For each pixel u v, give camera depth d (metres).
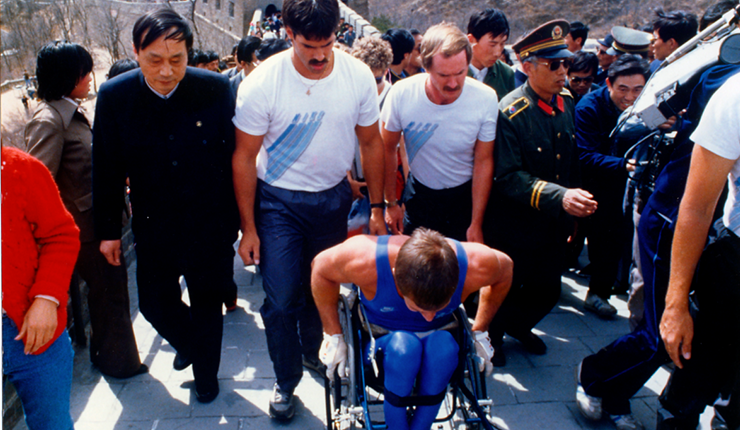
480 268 2.11
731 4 3.69
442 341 2.01
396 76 4.67
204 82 2.46
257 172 2.77
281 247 2.67
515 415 2.91
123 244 4.32
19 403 2.79
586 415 2.83
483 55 3.78
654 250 2.44
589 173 3.71
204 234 2.64
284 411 2.80
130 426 2.80
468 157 3.04
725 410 2.46
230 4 38.81
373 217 3.04
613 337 3.66
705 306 2.19
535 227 3.01
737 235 2.03
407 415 2.27
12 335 1.88
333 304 2.25
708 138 1.89
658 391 3.09
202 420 2.85
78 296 3.34
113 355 3.10
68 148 2.72
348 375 2.21
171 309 2.90
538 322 3.57
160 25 2.17
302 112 2.53
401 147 3.63
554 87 2.82
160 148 2.45
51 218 1.94
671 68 2.51
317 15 2.24
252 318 3.84
